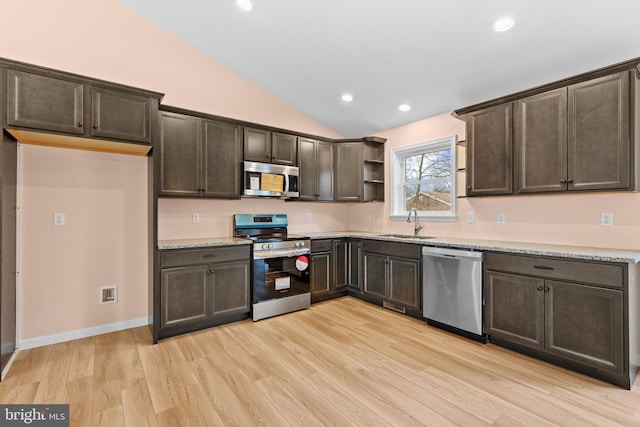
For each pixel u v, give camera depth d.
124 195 3.04
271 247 3.38
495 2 2.17
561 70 2.62
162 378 2.16
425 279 3.17
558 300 2.30
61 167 2.74
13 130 2.18
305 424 1.71
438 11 2.35
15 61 2.15
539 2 2.09
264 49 3.31
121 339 2.81
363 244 3.94
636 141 2.18
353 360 2.44
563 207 2.78
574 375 2.21
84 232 2.85
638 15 2.01
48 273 2.69
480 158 3.00
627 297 2.01
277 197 3.80
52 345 2.67
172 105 3.36
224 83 3.73
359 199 4.37
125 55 3.08
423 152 4.10
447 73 3.03
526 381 2.14
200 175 3.20
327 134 4.76
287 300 3.54
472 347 2.67
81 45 2.85
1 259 2.16
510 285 2.57
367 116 4.24
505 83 2.94
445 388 2.05
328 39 2.94
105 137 2.50
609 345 2.08
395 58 3.01
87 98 2.44
